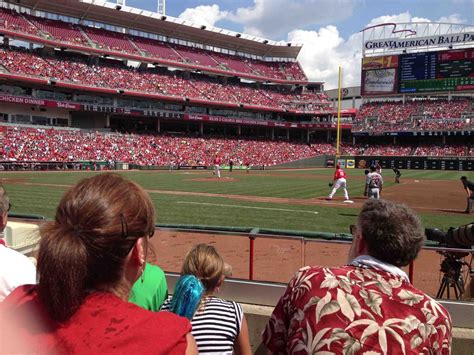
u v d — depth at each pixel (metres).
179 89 59.97
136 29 62.38
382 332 1.63
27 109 48.25
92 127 55.19
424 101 67.12
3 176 30.97
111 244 1.28
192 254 2.99
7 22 47.94
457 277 4.14
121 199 1.35
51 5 53.25
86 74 51.59
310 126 70.00
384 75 64.12
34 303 1.28
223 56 71.81
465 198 20.69
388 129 65.38
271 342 1.91
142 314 1.29
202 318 2.63
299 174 42.34
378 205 2.05
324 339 1.64
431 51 60.41
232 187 24.89
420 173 46.62
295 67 77.62
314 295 1.76
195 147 57.19
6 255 2.22
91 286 1.31
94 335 1.20
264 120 67.19
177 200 17.91
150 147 52.50
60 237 1.25
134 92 53.25
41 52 51.50
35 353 1.17
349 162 61.72
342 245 4.45
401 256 1.89
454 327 3.94
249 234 4.80
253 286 4.61
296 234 5.17
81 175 32.75
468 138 63.91
